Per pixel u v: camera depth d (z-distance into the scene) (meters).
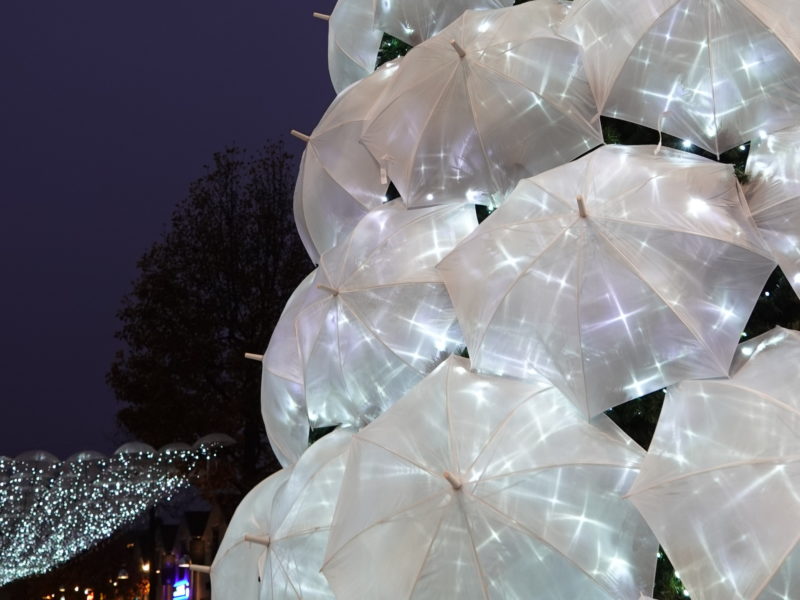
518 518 2.93
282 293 16.05
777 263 3.18
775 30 3.36
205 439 15.13
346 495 3.32
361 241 3.99
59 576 22.62
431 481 3.07
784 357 3.06
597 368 3.09
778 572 2.59
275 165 16.67
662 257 3.13
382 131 3.95
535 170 3.73
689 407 3.01
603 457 3.05
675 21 3.51
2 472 16.75
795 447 2.75
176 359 15.55
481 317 3.29
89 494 16.78
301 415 4.28
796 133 3.44
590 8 3.88
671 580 3.04
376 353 3.66
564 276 3.16
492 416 3.19
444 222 3.85
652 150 3.62
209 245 16.03
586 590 2.88
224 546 4.32
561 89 3.75
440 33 4.17
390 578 3.00
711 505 2.76
